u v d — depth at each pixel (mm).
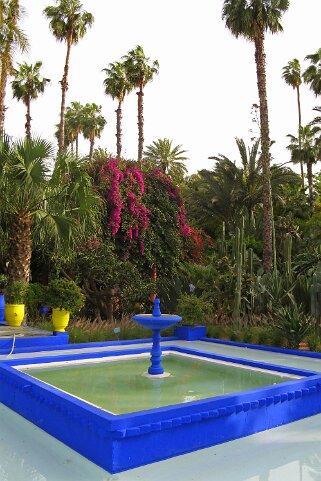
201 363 7230
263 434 4359
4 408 5211
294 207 28750
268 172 17266
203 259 17656
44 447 3979
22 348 8797
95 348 9484
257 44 17703
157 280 15016
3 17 16344
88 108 48812
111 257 13422
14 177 9867
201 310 11180
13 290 10570
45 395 4426
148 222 15188
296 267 16484
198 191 27641
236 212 26688
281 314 10352
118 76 34812
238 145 26625
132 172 15273
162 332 11492
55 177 10477
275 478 3385
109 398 5023
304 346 10234
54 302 9586
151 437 3672
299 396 4887
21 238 10602
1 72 17094
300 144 40594
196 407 3979
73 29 26922
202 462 3666
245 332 10930
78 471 3477
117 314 14797
